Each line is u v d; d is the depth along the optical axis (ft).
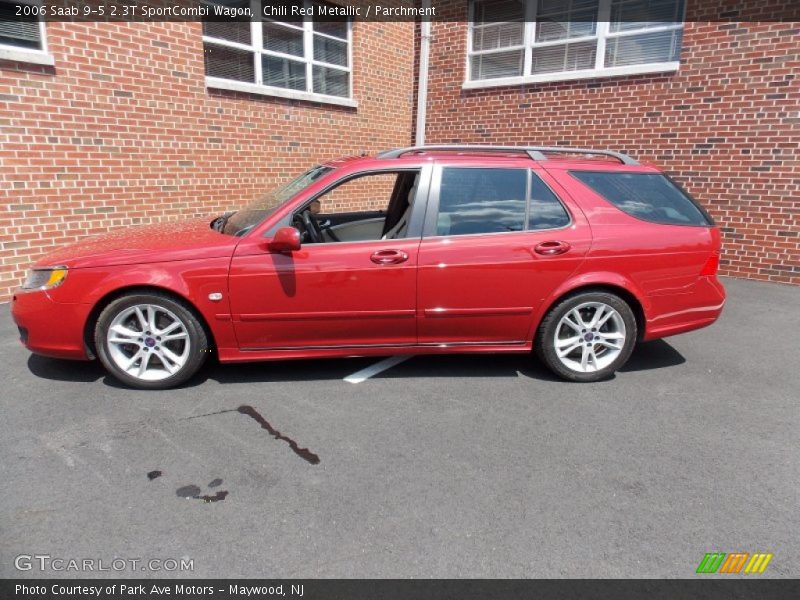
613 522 8.21
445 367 14.15
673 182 13.78
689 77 25.12
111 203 21.27
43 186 19.33
